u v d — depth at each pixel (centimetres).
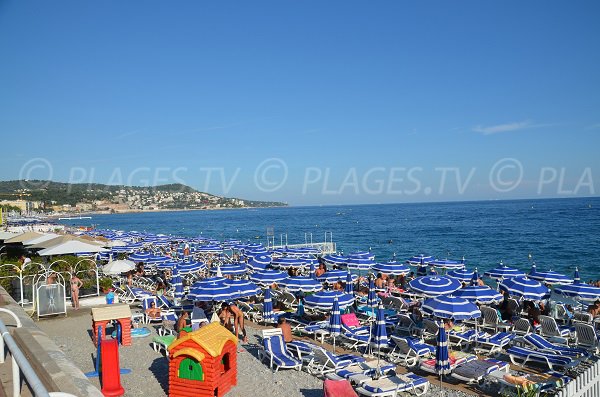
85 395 565
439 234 7019
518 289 1480
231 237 7756
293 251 3231
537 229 7188
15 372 552
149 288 2400
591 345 1214
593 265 3550
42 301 1620
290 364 1099
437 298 1209
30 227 4838
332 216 16400
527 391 853
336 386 864
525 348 1169
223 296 1469
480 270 3441
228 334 992
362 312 1653
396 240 6238
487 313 1441
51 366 676
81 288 1933
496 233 6769
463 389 998
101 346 961
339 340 1395
